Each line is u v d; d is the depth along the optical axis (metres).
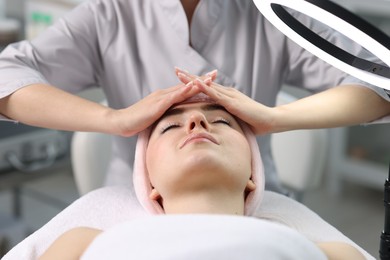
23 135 2.12
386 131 3.09
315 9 0.90
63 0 2.68
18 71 1.22
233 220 0.82
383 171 3.09
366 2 2.91
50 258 0.97
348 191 3.28
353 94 1.20
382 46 0.88
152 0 1.34
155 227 0.81
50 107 1.15
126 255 0.79
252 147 1.10
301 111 1.14
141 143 1.10
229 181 1.01
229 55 1.35
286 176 1.67
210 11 1.32
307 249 0.84
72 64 1.35
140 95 1.36
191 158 0.99
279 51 1.36
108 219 1.15
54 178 3.07
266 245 0.78
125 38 1.35
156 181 1.04
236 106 1.08
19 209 2.61
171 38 1.34
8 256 1.11
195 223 0.81
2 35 2.68
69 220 1.15
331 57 0.98
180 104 1.11
